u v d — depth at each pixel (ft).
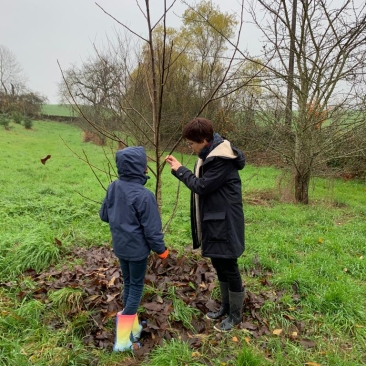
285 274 12.25
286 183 27.55
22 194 26.25
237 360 7.99
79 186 32.55
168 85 28.02
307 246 16.01
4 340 8.48
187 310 9.80
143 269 8.22
